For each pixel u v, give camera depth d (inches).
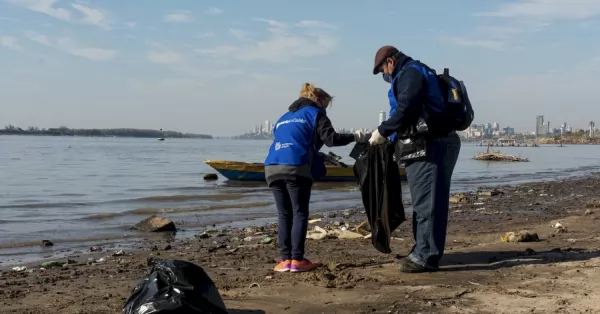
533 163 2177.7
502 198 665.6
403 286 201.6
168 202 689.6
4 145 4013.3
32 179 1111.0
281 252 238.1
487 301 181.0
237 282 215.3
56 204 672.4
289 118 228.4
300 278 217.6
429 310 172.4
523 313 167.8
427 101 208.5
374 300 183.8
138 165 1674.5
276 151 227.6
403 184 937.5
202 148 4018.2
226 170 1008.9
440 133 211.9
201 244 362.3
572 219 411.2
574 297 182.9
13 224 492.7
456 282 206.1
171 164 1747.0
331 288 200.2
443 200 217.6
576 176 1277.1
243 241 369.7
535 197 679.7
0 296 205.3
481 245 289.1
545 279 207.9
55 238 410.6
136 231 443.8
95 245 378.3
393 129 208.7
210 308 153.3
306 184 228.2
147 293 150.5
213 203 673.0
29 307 186.5
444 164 214.8
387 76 222.2
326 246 305.1
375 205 228.5
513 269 225.9
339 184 954.1
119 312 176.2
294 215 231.0
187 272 154.6
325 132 220.7
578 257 247.3
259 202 676.1
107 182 1043.9
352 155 237.6
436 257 220.7
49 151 2869.1
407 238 337.7
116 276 250.7
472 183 1061.8
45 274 263.4
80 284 230.4
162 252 329.4
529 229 360.8
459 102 209.5
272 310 173.6
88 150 3127.5
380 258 263.0
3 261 319.6
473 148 5157.5
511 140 7662.4
